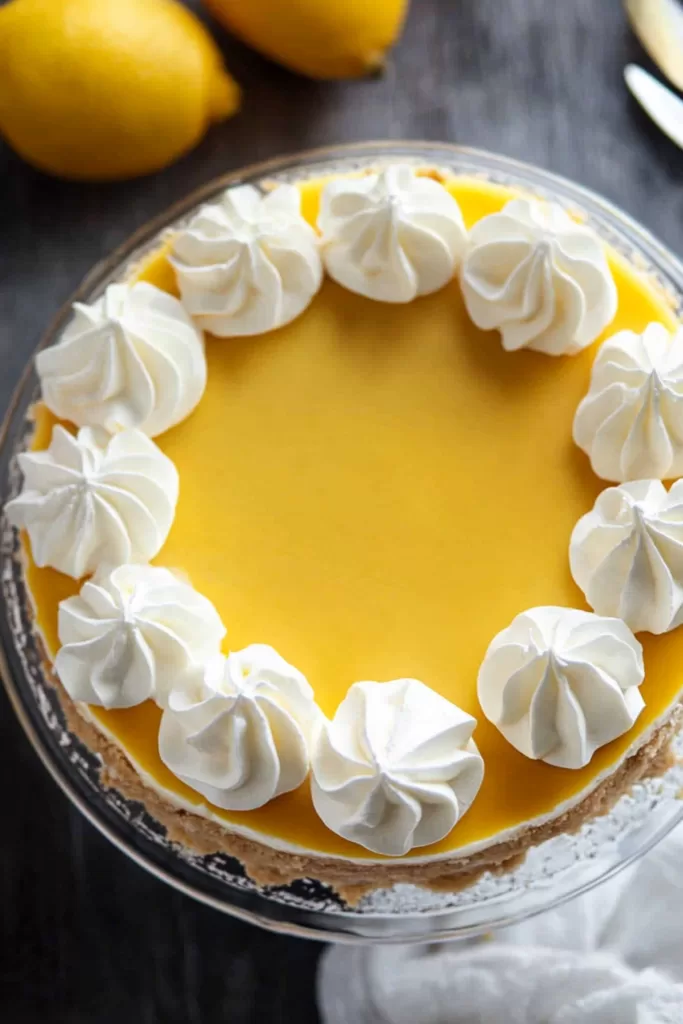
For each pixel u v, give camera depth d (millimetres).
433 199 563
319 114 661
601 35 661
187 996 620
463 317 565
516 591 539
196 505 553
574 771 525
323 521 549
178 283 567
